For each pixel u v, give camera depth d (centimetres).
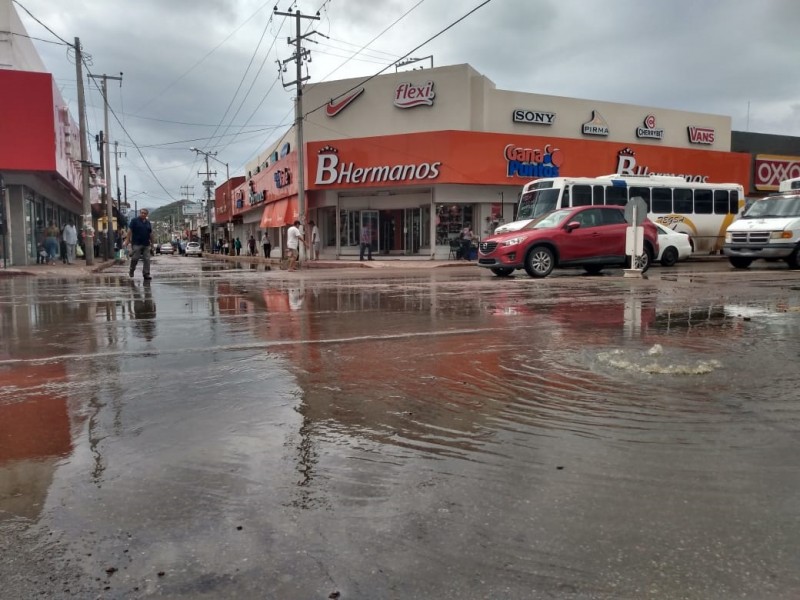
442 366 543
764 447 344
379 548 242
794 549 242
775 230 1778
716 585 219
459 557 236
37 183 2516
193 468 320
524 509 273
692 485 297
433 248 2889
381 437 364
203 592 216
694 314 836
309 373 521
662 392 450
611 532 254
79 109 2553
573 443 352
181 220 15350
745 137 3931
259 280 1653
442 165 2772
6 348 653
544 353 591
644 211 1465
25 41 2480
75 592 216
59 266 2397
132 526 260
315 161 2950
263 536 252
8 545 246
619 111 3319
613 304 962
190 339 691
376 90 3011
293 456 336
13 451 345
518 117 3027
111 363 569
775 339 648
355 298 1121
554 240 1544
